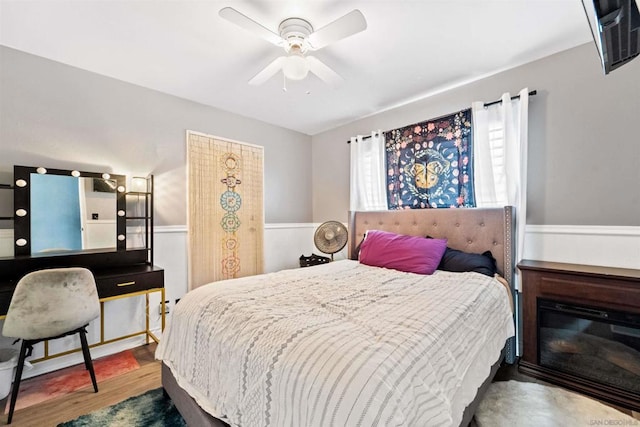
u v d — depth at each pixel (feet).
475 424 5.04
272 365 3.36
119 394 6.21
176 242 9.74
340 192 12.92
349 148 12.53
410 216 9.77
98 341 8.05
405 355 3.20
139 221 8.95
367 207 11.41
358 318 4.17
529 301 6.70
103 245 8.05
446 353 3.75
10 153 6.96
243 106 10.69
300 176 13.78
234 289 5.65
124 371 7.22
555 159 7.40
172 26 6.20
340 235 11.30
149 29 6.29
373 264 8.69
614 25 3.34
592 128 6.89
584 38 6.77
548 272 6.40
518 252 7.66
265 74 6.76
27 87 7.16
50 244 7.29
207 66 7.87
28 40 6.67
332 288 5.98
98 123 8.21
